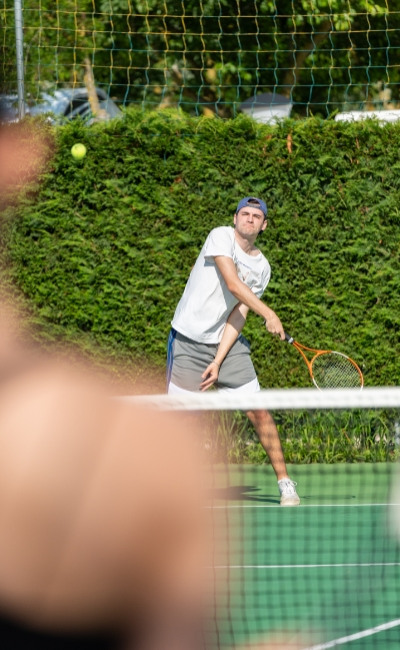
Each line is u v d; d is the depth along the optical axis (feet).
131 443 5.11
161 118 49.96
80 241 49.65
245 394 20.75
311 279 50.14
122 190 49.88
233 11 100.99
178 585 5.05
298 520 37.99
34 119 48.42
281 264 50.06
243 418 49.62
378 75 105.50
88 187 49.67
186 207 49.83
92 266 49.73
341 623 25.59
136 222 49.85
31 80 49.44
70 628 5.05
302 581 29.48
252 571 30.66
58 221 49.62
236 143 49.80
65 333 49.55
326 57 103.35
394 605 27.20
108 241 49.75
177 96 104.37
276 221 49.96
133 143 49.75
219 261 37.52
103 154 49.70
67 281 49.67
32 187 48.57
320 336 49.98
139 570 5.02
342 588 28.78
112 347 49.73
